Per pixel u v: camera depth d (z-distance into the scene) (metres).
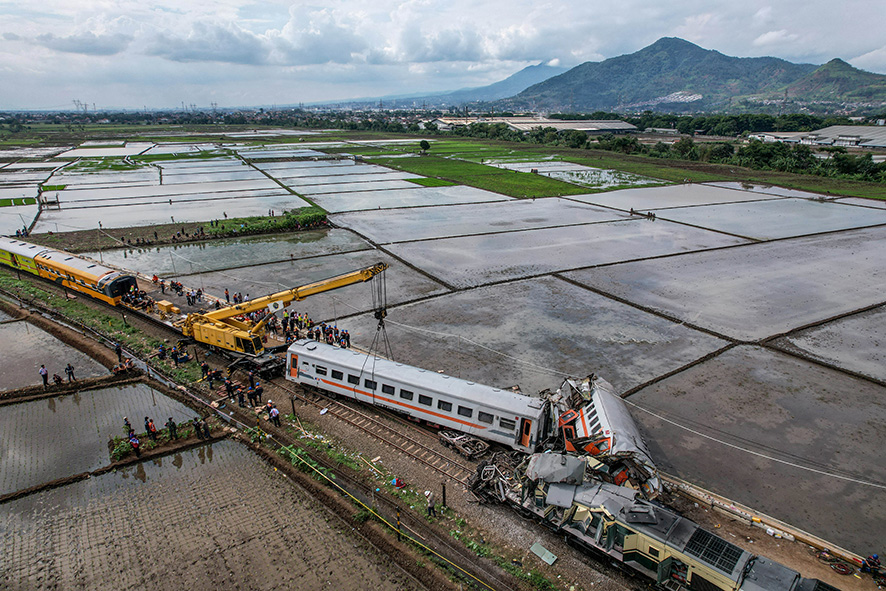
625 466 21.95
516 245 66.25
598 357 36.16
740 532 20.61
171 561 18.78
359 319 41.97
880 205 95.94
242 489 22.88
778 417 29.38
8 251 53.16
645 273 55.44
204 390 30.86
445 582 17.95
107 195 98.81
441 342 37.91
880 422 29.12
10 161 153.12
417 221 79.81
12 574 18.06
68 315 41.94
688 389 32.19
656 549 17.09
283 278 51.91
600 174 133.88
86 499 22.11
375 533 20.14
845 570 18.61
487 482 22.12
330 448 25.48
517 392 29.17
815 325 42.19
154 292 46.16
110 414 28.80
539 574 18.27
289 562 18.91
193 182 116.56
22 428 27.28
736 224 79.12
